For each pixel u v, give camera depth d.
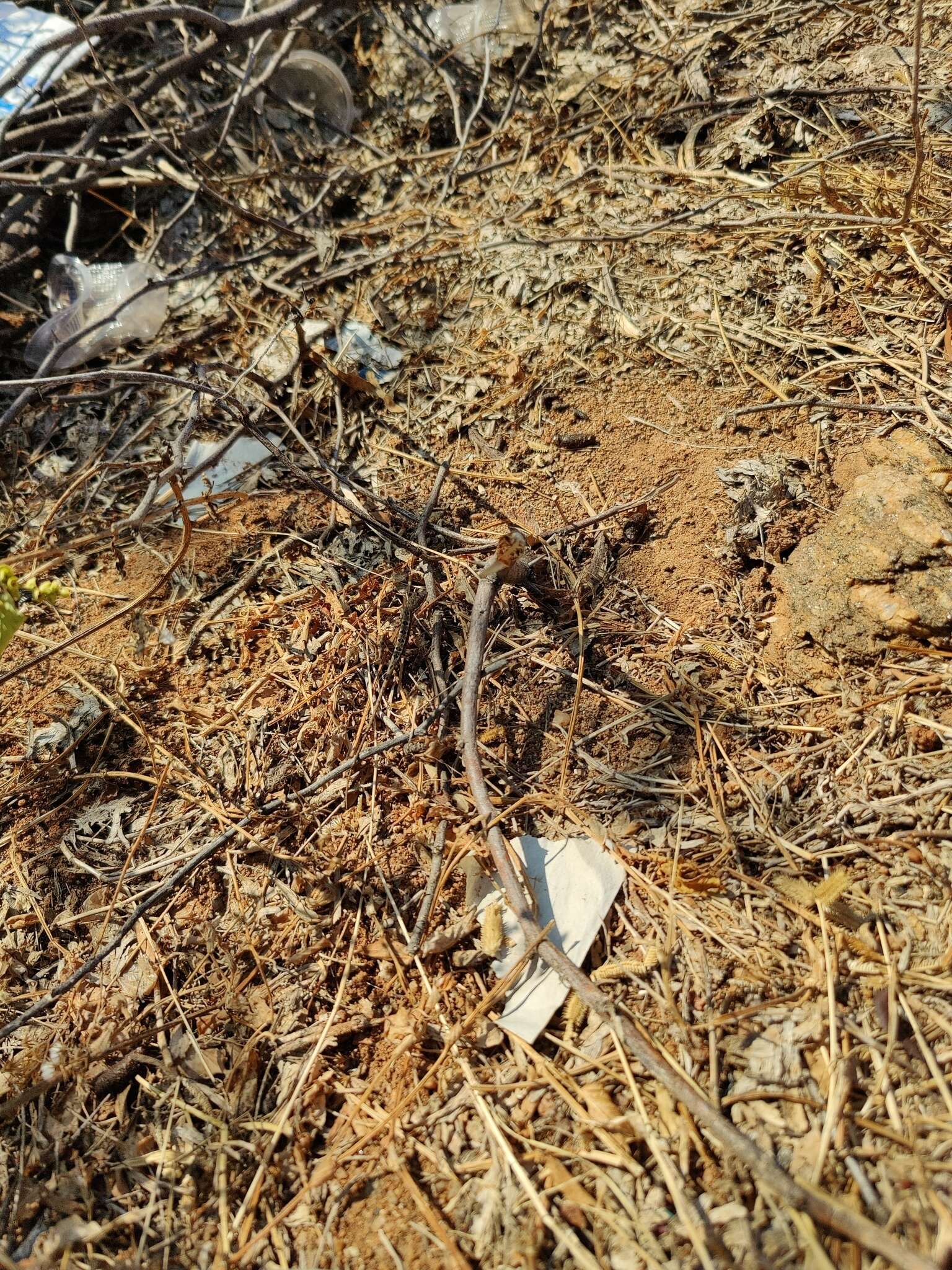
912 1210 0.26
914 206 0.52
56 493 0.52
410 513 0.47
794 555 0.41
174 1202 0.31
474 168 0.64
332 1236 0.29
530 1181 0.29
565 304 0.54
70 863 0.39
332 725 0.41
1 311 0.62
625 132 0.62
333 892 0.36
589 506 0.46
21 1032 0.35
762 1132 0.28
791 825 0.35
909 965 0.31
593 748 0.39
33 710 0.44
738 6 0.67
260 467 0.52
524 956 0.32
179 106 0.67
